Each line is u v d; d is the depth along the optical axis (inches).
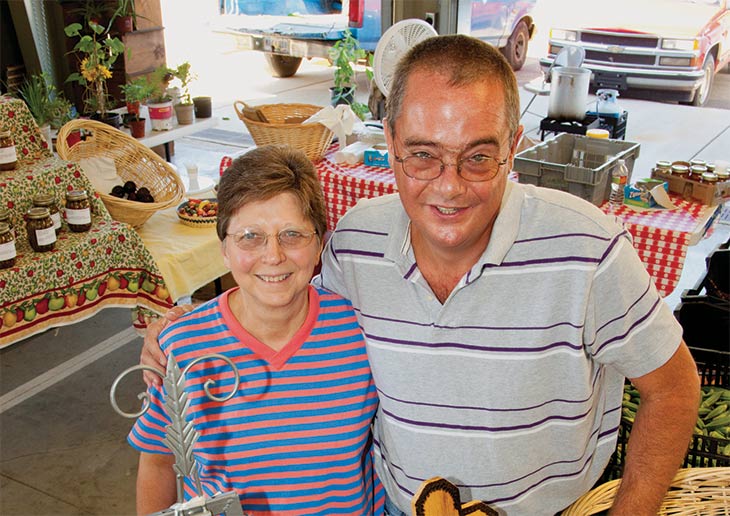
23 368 132.6
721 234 181.3
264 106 138.3
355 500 52.0
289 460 49.9
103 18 225.9
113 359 135.7
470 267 48.2
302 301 49.9
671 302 152.0
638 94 308.8
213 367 48.6
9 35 218.4
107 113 186.1
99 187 124.0
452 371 49.5
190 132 195.5
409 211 46.4
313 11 291.9
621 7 279.3
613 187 110.9
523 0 321.4
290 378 49.6
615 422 55.5
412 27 135.9
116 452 111.1
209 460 49.4
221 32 302.8
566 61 146.9
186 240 119.6
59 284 105.6
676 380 49.6
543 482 52.9
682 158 230.1
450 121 42.4
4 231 99.1
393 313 50.5
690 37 262.2
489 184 44.0
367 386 51.9
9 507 99.9
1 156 112.3
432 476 52.1
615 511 51.7
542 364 48.5
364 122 154.4
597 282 46.7
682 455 50.9
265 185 45.0
